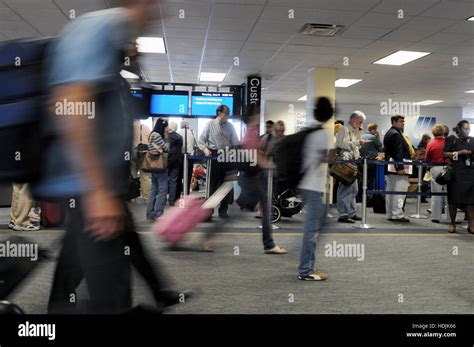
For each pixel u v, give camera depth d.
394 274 3.18
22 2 5.11
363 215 5.26
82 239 1.15
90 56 1.04
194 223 2.67
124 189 1.21
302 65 8.55
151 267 1.71
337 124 6.85
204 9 5.41
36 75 1.06
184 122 6.43
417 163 5.22
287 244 4.19
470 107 14.24
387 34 6.36
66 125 1.03
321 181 2.96
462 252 4.01
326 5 5.21
